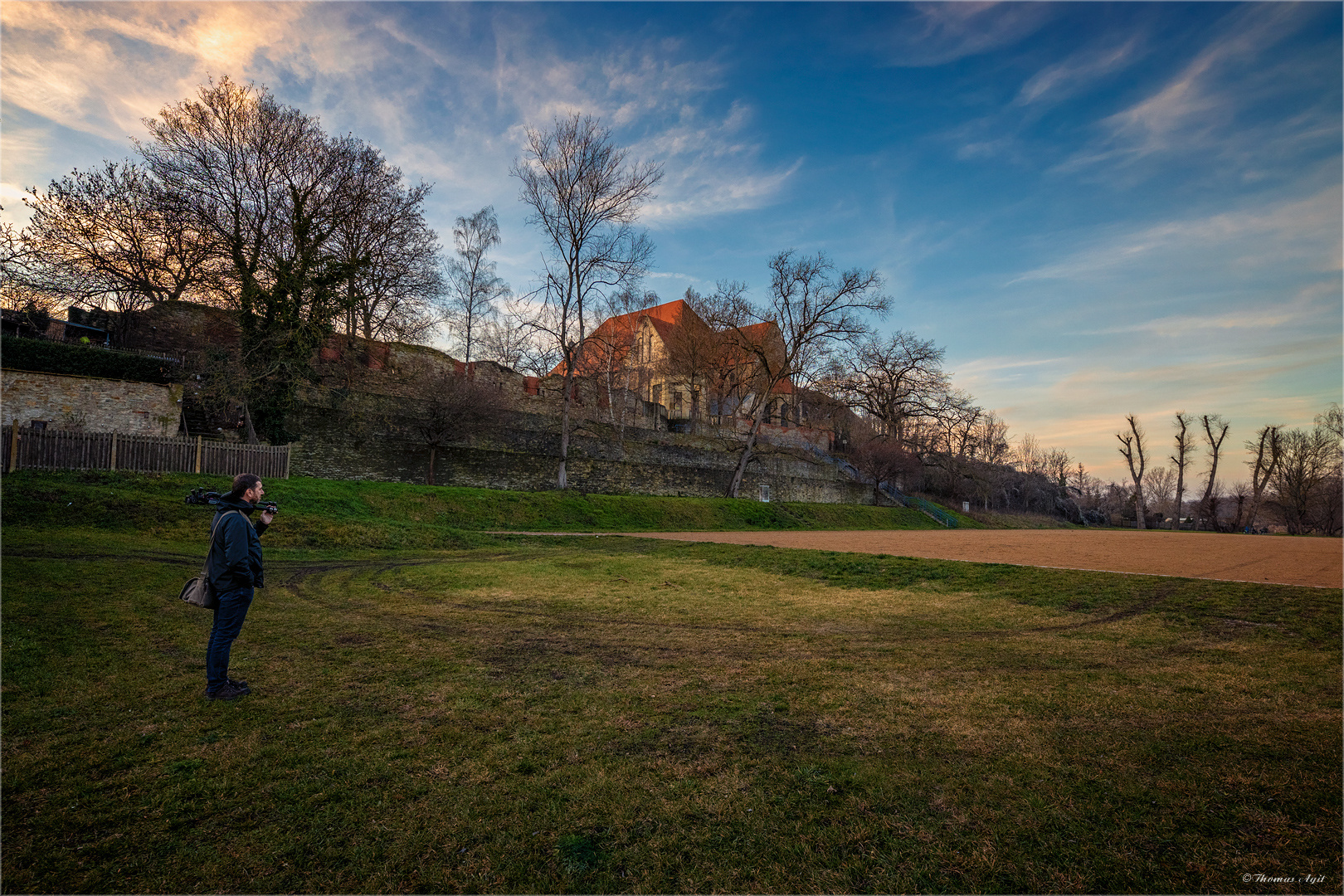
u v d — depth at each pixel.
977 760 3.78
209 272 25.08
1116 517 84.00
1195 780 3.52
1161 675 5.71
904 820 3.09
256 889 2.45
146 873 2.52
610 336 41.59
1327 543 29.73
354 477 26.92
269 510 4.98
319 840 2.81
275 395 24.70
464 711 4.49
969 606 9.34
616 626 7.63
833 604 9.44
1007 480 71.19
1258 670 5.89
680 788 3.38
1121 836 2.93
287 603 8.51
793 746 3.98
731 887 2.55
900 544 22.42
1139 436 71.69
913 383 55.19
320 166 25.95
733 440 47.31
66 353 22.52
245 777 3.37
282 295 24.38
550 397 40.06
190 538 14.15
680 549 16.31
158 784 3.25
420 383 33.78
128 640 5.88
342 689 4.92
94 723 4.00
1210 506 70.19
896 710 4.67
